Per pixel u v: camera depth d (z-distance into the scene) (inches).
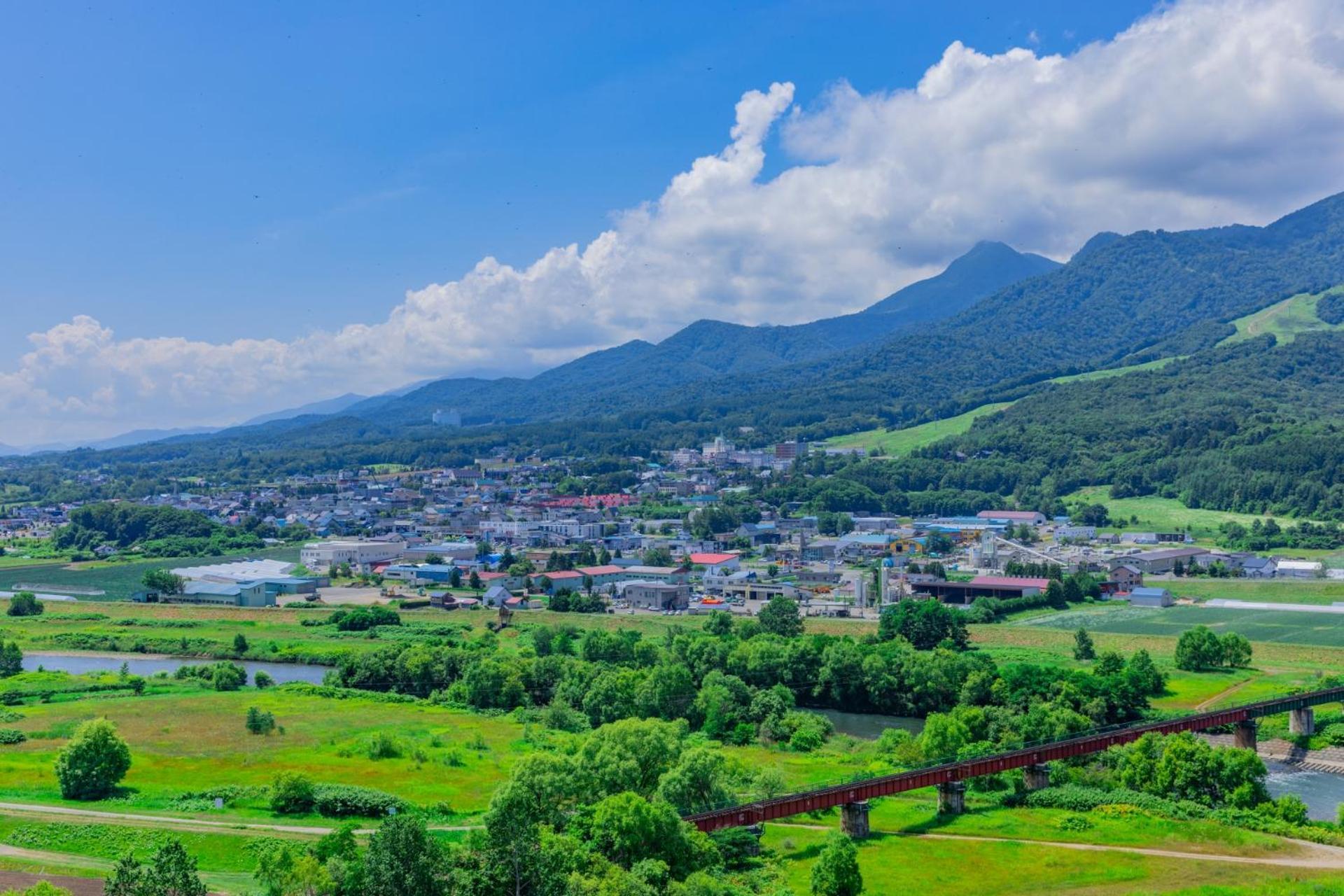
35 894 4163.4
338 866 4576.8
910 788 6540.4
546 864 4658.0
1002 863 5797.2
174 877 3991.1
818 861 5206.7
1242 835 6156.5
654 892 4756.4
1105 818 6520.7
